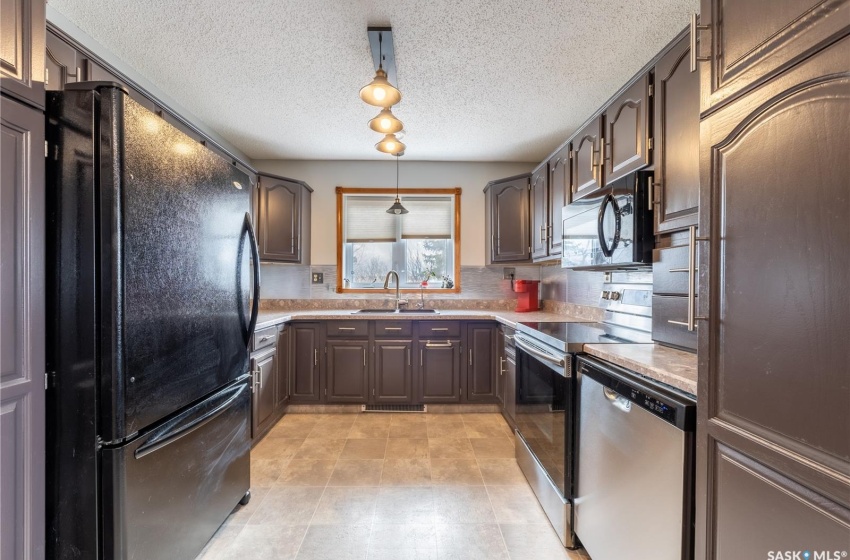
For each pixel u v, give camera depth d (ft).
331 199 11.51
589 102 7.53
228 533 5.05
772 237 2.19
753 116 2.34
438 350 9.75
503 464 6.99
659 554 3.15
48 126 3.19
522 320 8.36
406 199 11.82
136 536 3.50
